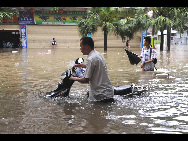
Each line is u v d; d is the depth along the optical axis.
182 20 23.78
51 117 3.05
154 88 4.91
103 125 2.74
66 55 16.42
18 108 3.48
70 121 2.89
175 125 2.73
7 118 3.02
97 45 33.75
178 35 48.41
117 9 24.44
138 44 34.25
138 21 24.48
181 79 6.06
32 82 5.74
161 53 18.81
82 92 4.59
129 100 3.93
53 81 5.88
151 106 3.55
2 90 4.80
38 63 10.58
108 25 24.09
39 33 32.75
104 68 3.89
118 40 34.00
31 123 2.83
